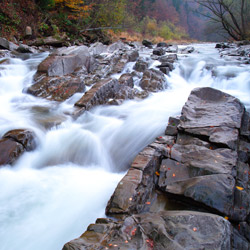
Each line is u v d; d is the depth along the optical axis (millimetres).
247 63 10688
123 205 2982
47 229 3133
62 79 7930
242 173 3625
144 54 14641
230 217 2990
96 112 6457
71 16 17734
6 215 3322
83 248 2227
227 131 4238
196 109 5020
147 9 42719
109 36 21812
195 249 2188
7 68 8680
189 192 3219
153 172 3711
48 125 5215
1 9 13117
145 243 2307
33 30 14578
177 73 10461
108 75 9414
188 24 58906
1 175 3965
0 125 5086
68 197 3703
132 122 5723
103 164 4773
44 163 4629
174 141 4418
